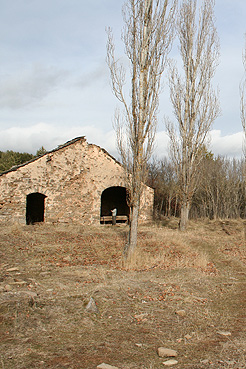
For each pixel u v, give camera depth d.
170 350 4.72
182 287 8.17
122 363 4.37
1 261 10.38
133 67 11.16
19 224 18.16
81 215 20.83
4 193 18.70
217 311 6.75
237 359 4.56
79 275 8.75
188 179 19.55
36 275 8.82
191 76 19.64
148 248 13.32
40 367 4.14
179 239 15.40
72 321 5.75
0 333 5.05
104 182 21.50
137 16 11.18
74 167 20.69
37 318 5.65
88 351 4.69
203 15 19.56
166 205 38.38
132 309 6.48
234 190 37.06
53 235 15.71
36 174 19.55
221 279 9.45
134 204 11.20
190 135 19.50
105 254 12.16
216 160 40.00
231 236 18.61
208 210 38.47
